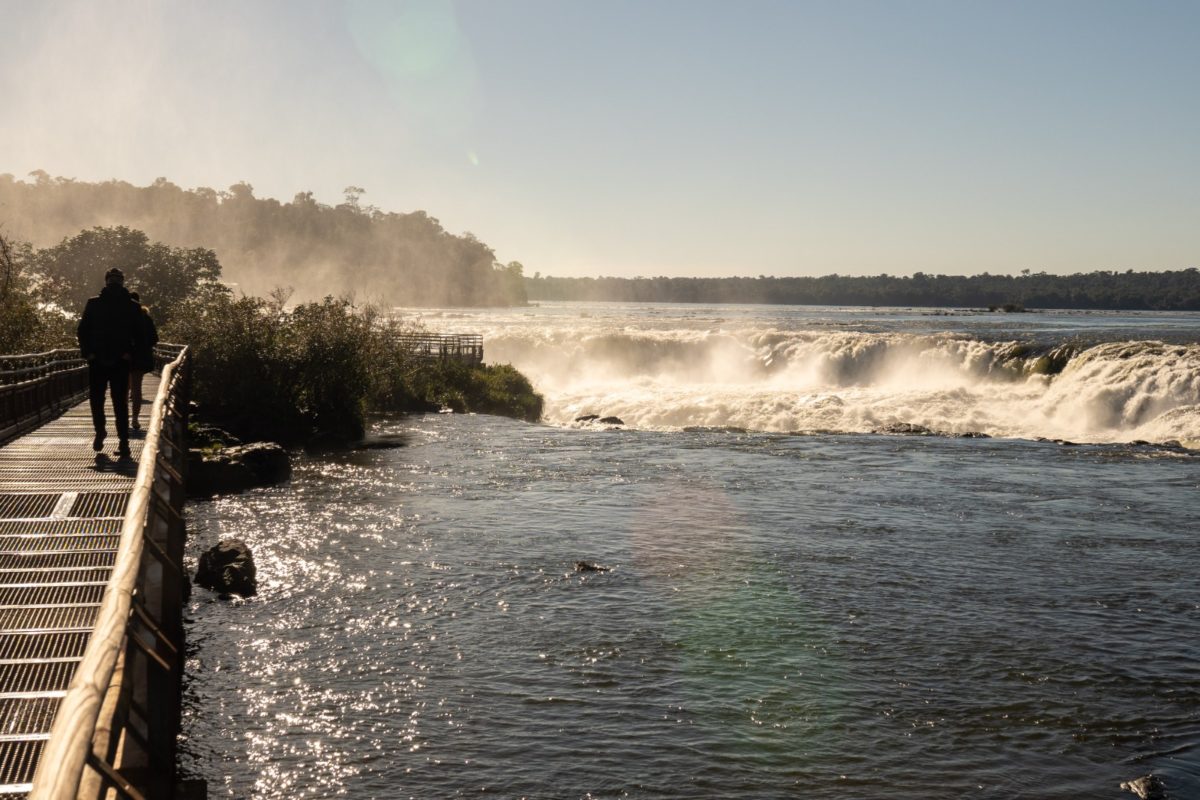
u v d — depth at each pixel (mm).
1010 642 13055
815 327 77812
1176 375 35281
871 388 45562
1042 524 19484
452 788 9234
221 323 30406
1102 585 15531
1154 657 12609
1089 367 39594
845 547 17625
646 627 13461
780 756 9914
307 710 10844
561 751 9969
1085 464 26672
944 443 30609
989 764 9836
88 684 3479
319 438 29125
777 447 29484
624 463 26328
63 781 2811
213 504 20438
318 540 17719
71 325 32219
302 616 13750
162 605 8906
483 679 11703
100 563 9523
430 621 13625
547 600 14539
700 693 11359
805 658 12422
